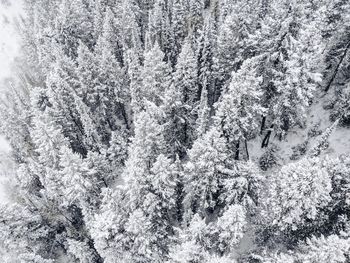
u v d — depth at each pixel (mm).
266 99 41188
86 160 42656
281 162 41062
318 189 25359
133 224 28688
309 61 32312
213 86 50875
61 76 50750
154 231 33000
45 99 52281
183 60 43500
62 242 44656
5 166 63812
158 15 60812
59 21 63969
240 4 43312
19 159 60719
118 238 29469
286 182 26797
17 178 52469
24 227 41156
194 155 31812
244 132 36156
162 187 32594
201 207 34344
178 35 61562
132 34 60781
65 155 36375
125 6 61969
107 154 49125
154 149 37156
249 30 45531
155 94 45406
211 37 47281
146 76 44438
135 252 31141
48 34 63750
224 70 46719
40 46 64062
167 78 47188
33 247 42125
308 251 25578
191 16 60000
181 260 24781
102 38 56938
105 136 54250
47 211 44906
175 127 43219
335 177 27859
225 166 33000
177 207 38250
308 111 43906
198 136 37062
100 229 29109
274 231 30750
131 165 33188
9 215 40000
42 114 47250
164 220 34438
